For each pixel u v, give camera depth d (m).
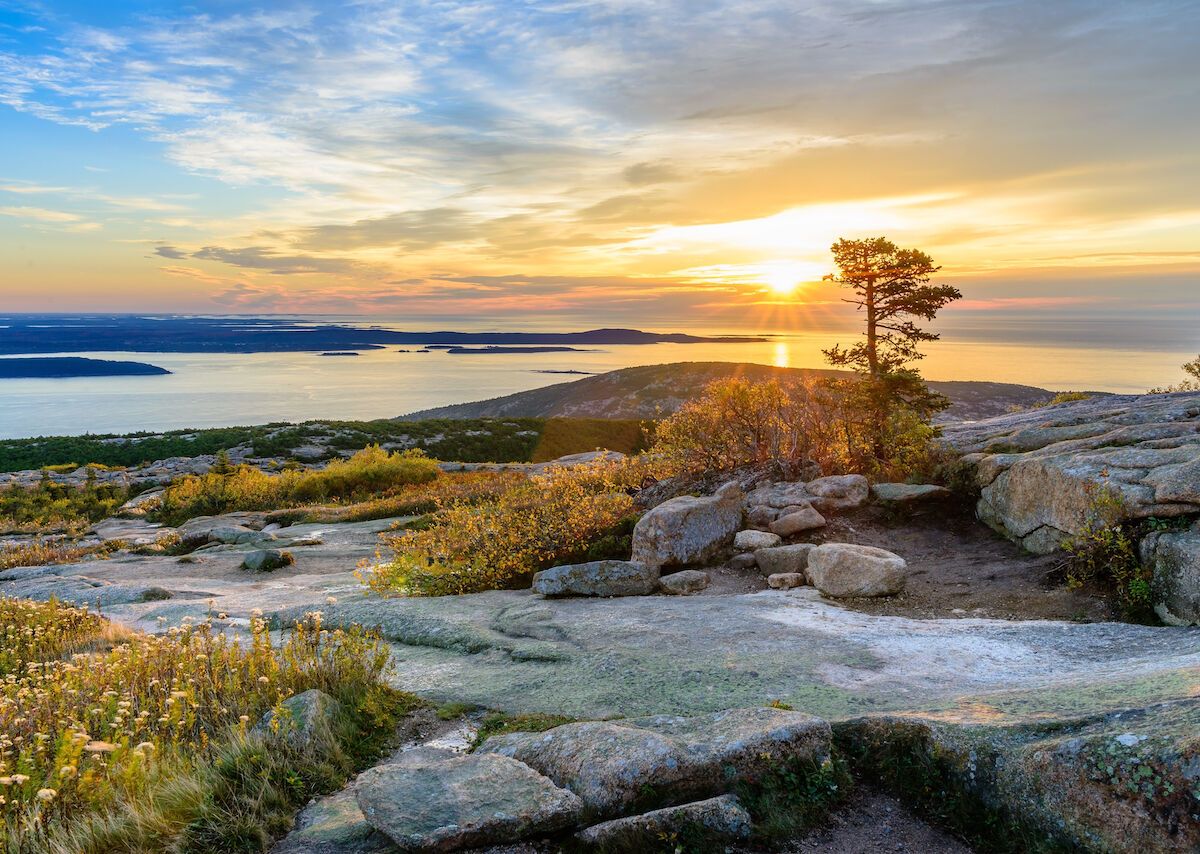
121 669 6.86
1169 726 3.84
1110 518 8.93
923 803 4.55
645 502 14.54
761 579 10.77
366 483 31.70
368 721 6.12
